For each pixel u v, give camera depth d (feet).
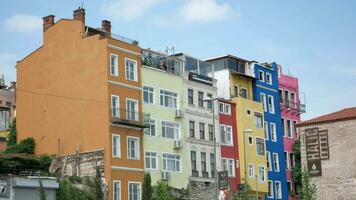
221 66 279.08
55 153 219.61
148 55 233.35
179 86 243.19
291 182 298.76
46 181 185.37
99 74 213.05
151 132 226.17
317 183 231.71
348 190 224.94
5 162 204.23
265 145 284.82
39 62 231.91
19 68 237.86
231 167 262.47
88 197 194.18
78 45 220.84
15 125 238.07
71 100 219.41
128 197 209.46
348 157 226.79
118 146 210.18
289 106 310.45
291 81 319.68
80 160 211.20
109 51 213.66
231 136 266.57
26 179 181.06
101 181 202.39
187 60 255.50
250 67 292.40
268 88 298.97
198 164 245.04
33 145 226.17
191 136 244.83
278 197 288.51
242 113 272.31
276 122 298.97
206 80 259.80
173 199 221.46
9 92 294.87
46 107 226.17
